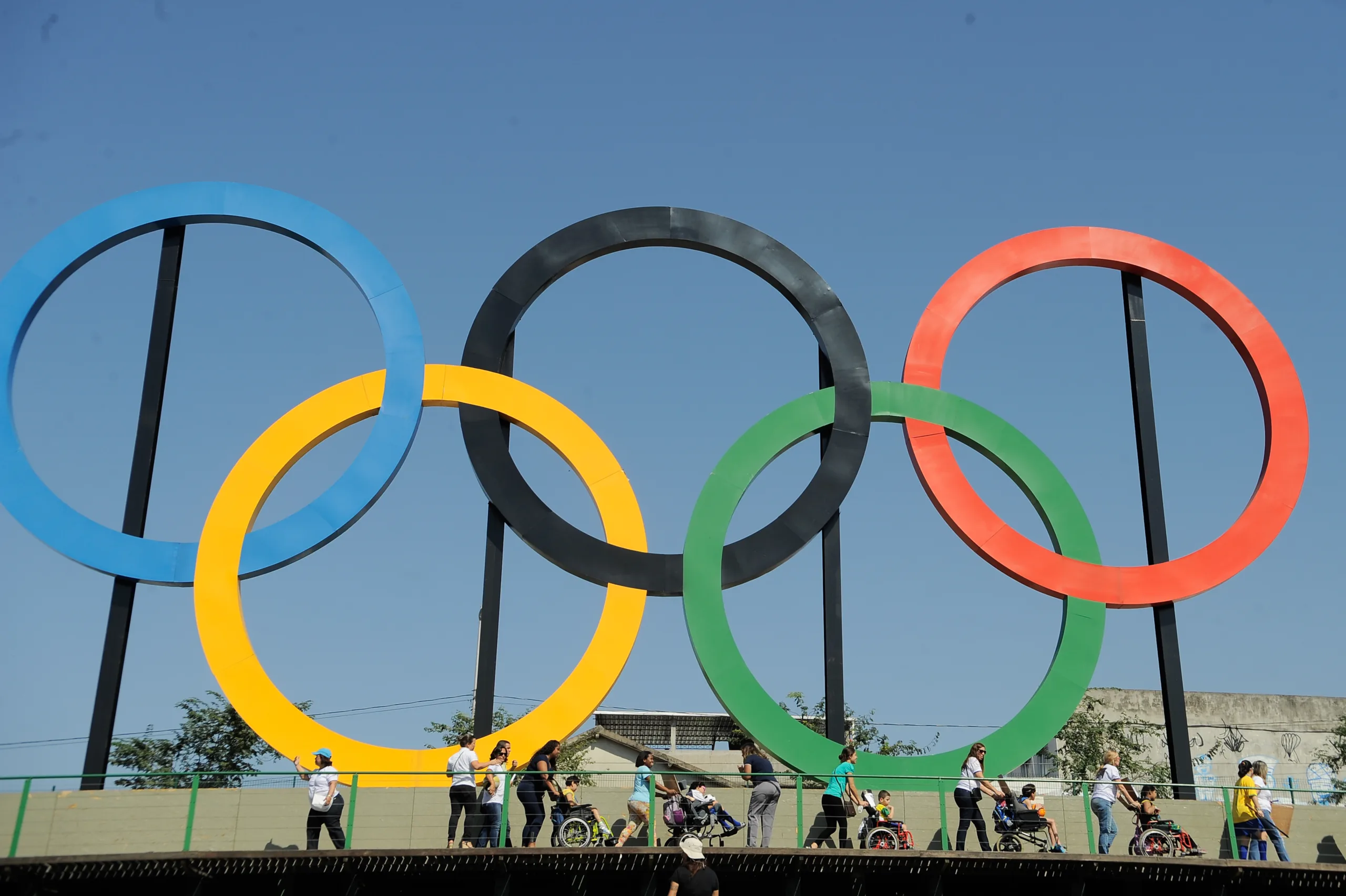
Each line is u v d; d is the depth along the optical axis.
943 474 22.97
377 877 18.08
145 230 23.44
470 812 18.42
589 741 39.00
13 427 21.69
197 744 31.81
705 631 21.42
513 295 23.38
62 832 18.36
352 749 20.16
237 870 17.22
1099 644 22.12
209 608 20.73
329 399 22.34
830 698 21.59
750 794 20.45
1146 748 40.03
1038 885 19.45
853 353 23.64
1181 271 24.81
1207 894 19.14
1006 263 24.58
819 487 22.62
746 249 24.11
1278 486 23.44
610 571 21.81
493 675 21.17
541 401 22.73
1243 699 42.25
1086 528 22.98
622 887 18.64
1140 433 24.17
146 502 21.89
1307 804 21.61
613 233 23.89
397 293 23.09
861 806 19.44
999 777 21.09
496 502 21.97
